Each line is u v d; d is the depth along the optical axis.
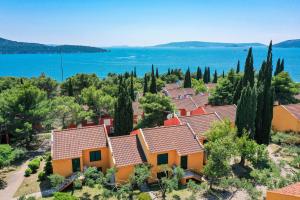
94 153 34.25
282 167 34.59
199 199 28.23
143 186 31.56
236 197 28.44
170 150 32.69
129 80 94.75
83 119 53.47
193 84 100.81
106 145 34.38
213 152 28.97
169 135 34.47
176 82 123.69
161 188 29.53
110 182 31.83
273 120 50.69
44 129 48.19
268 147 42.97
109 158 34.22
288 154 39.69
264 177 29.09
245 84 53.53
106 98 54.88
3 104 42.72
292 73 197.38
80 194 29.38
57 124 53.84
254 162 34.50
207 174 29.72
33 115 43.69
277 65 78.75
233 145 30.44
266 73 43.19
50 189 31.12
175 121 40.31
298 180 27.27
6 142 46.12
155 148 32.28
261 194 25.92
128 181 29.75
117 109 45.81
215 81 112.44
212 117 40.94
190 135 35.12
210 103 64.75
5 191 30.83
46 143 48.31
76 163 32.81
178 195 29.28
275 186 26.61
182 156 32.81
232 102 58.50
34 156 42.12
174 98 74.25
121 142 34.12
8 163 33.50
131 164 31.73
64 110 49.16
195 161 33.56
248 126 39.41
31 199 26.03
